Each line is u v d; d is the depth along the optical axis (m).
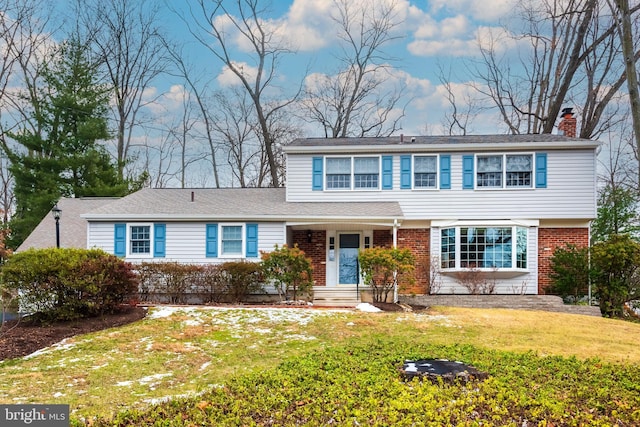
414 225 18.47
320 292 17.80
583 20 25.16
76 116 27.80
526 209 17.92
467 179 18.27
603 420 5.50
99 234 17.58
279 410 5.62
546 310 15.95
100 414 6.07
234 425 5.16
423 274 18.20
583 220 17.75
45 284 11.89
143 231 17.64
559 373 7.48
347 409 5.54
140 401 6.66
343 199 18.84
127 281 13.03
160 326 11.70
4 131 27.05
